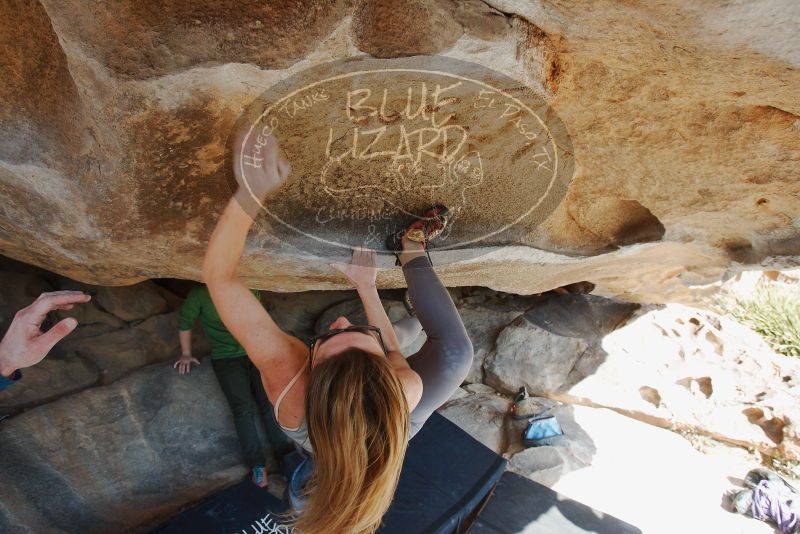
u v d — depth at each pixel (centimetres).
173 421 301
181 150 155
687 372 366
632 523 279
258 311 126
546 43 135
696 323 390
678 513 287
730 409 344
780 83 132
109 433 282
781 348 429
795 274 480
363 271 183
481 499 277
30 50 135
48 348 144
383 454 104
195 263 221
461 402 357
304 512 108
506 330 390
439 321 149
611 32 124
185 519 249
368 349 114
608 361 370
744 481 306
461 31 118
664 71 140
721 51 121
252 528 248
